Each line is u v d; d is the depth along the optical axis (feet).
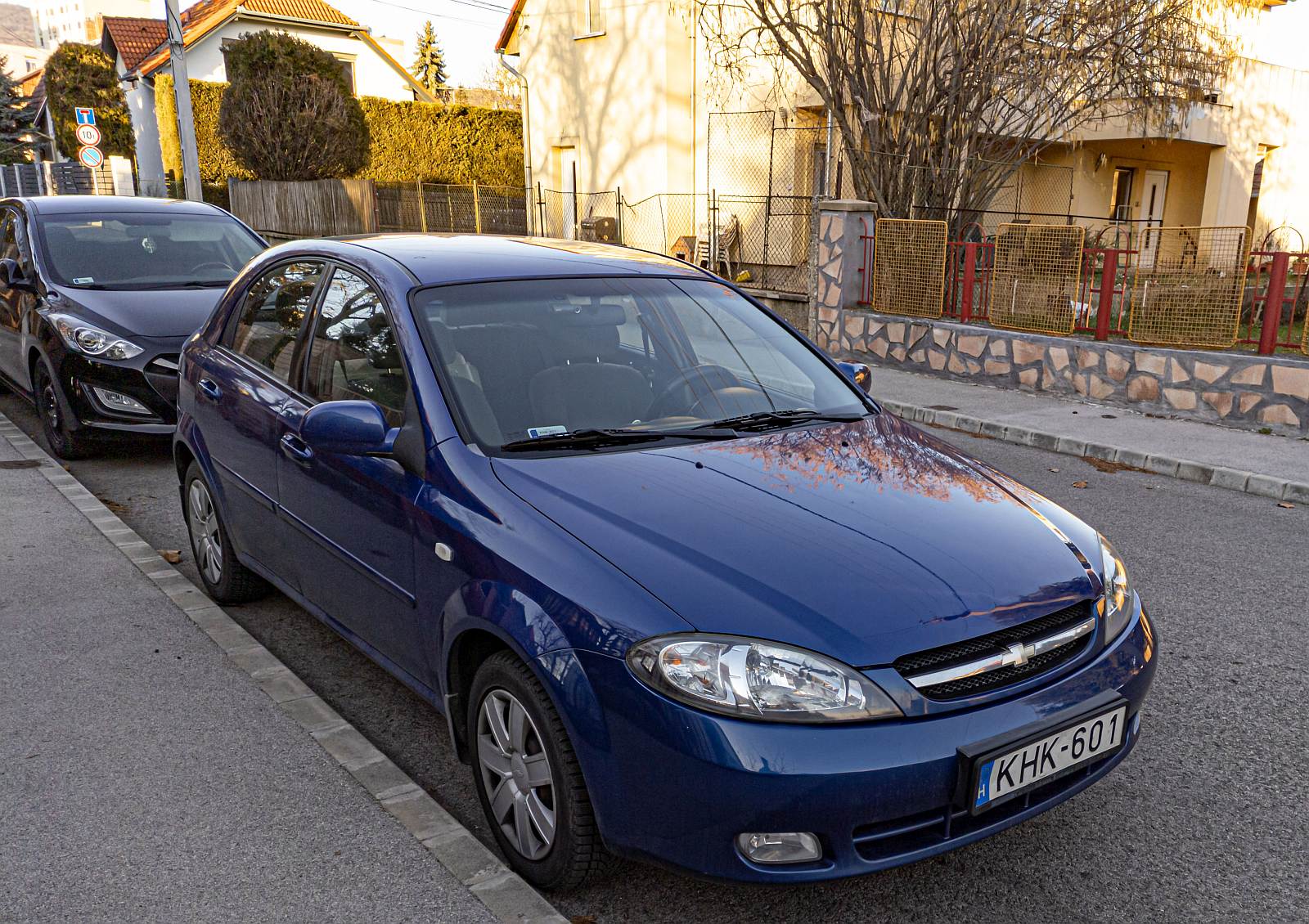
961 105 38.17
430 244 12.34
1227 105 62.80
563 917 8.01
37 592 14.48
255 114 69.56
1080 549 9.24
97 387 21.21
